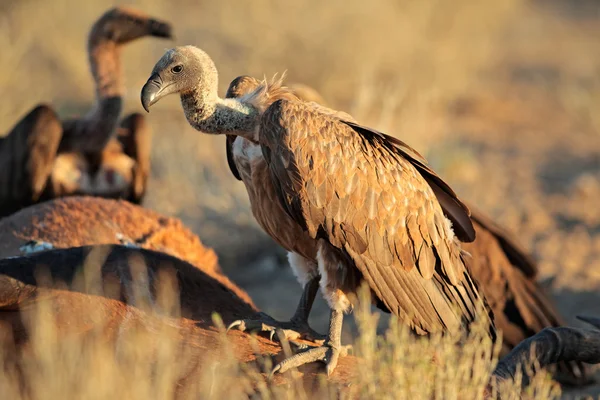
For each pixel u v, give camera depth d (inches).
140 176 820.0
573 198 1227.2
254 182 473.1
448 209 499.5
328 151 450.0
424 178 490.0
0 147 783.1
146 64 1478.8
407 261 463.5
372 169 457.7
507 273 633.6
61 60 1512.1
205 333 436.8
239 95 487.8
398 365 398.3
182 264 473.4
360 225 453.4
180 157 1175.0
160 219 565.0
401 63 1660.9
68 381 374.0
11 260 422.0
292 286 885.2
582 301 828.6
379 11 1635.1
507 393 438.3
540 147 1524.4
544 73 2128.4
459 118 1673.2
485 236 639.1
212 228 988.6
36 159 752.3
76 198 564.1
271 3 1588.3
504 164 1397.6
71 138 786.8
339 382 419.5
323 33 1590.8
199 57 450.3
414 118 1407.5
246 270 930.7
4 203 771.4
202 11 1647.4
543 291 662.5
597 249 1002.7
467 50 1824.6
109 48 796.0
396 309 462.9
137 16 794.8
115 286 433.4
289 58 1581.0
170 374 389.4
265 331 454.6
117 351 401.4
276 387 402.0
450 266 475.2
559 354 489.4
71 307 413.1
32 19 1477.6
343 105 1542.8
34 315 402.3
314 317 794.2
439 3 1728.6
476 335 451.5
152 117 1350.9
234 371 405.4
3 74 1195.9
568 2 3304.6
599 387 620.1
